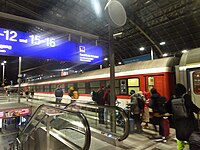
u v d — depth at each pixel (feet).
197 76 17.90
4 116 39.11
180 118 11.16
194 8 46.44
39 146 17.24
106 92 21.31
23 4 53.26
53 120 18.37
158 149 14.33
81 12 56.65
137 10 51.01
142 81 25.25
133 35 68.03
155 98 17.03
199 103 17.44
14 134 45.42
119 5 15.30
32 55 19.30
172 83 22.59
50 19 62.54
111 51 16.52
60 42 21.75
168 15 51.75
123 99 27.99
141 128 19.07
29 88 82.64
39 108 17.24
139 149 14.29
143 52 81.46
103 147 13.67
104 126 19.98
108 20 14.78
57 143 14.29
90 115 23.99
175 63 23.40
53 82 55.93
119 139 14.16
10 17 15.26
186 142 11.60
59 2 52.19
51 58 20.74
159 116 16.53
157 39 66.49
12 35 18.12
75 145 12.74
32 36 19.47
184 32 59.11
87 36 20.70
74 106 23.57
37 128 18.39
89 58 24.18
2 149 36.91
